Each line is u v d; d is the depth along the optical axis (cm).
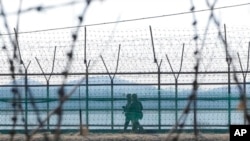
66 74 952
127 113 5172
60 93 905
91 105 5203
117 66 5025
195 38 1333
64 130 5106
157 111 5172
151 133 5131
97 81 5200
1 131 5044
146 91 5184
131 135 4891
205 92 5075
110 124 5191
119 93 5200
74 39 980
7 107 5109
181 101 5119
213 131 5006
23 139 4525
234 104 5028
